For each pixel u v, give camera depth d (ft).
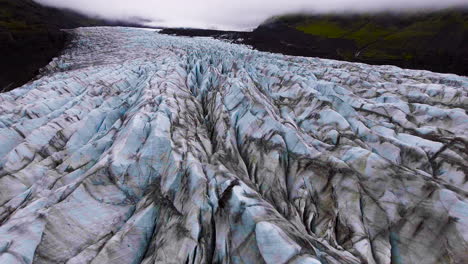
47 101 89.86
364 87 110.11
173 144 58.23
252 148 66.28
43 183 54.60
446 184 49.32
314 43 343.26
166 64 134.92
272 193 55.26
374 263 42.29
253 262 36.14
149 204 48.08
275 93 103.45
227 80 102.17
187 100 89.35
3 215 48.42
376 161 54.80
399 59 257.14
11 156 60.90
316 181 56.08
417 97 93.71
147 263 39.75
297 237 38.52
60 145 69.31
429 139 66.39
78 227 42.98
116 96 94.94
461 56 232.73
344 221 48.96
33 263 37.32
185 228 41.19
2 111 84.64
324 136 70.23
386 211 48.47
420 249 43.14
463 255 40.14
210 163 56.59
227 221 41.78
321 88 100.27
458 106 86.33
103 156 56.29
